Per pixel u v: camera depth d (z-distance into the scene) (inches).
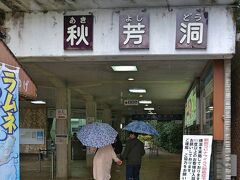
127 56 300.8
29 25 308.7
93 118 756.0
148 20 293.6
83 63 390.6
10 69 176.9
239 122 313.3
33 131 971.9
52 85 584.4
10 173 171.5
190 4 287.4
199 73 447.2
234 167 300.4
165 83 557.0
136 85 586.2
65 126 549.0
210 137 296.5
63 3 291.0
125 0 282.2
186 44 288.2
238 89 319.3
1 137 166.9
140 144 404.8
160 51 292.0
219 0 278.5
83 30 301.7
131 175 402.6
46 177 565.3
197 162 294.2
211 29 287.9
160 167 709.9
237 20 309.6
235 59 331.0
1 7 301.6
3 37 297.3
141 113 1429.6
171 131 1275.8
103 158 309.0
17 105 180.4
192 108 546.6
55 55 305.3
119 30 296.4
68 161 561.9
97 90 657.6
